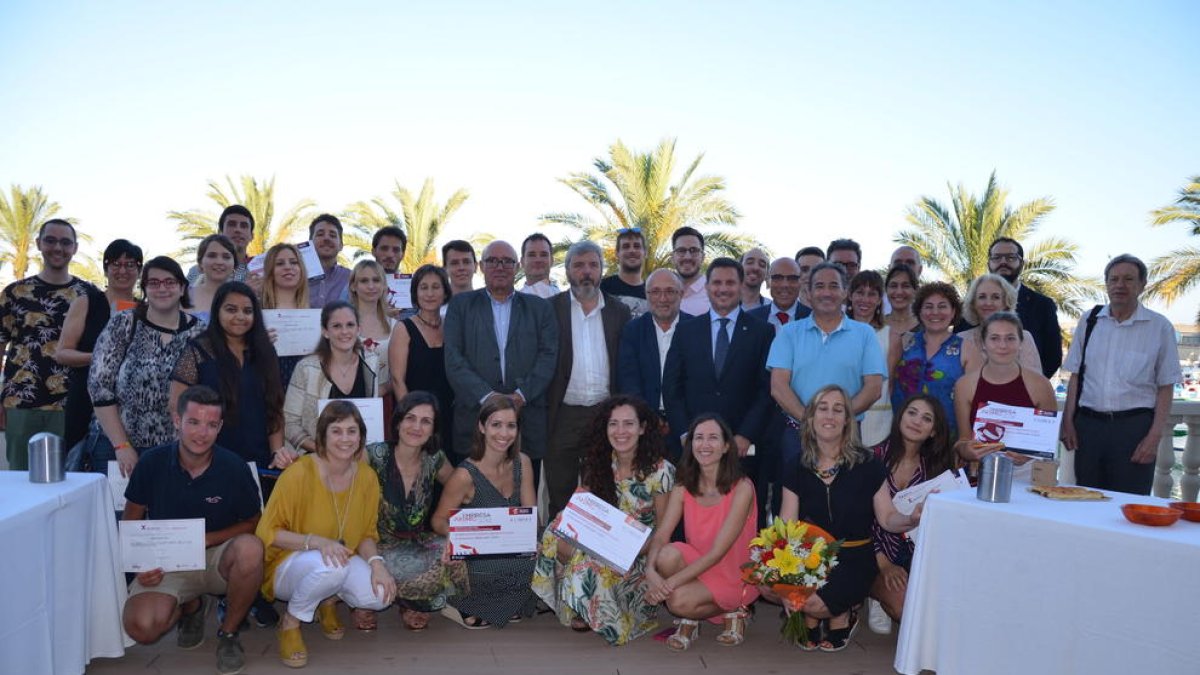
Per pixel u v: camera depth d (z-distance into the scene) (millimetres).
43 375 5438
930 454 4469
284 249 5254
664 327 5461
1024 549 3438
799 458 4508
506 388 5258
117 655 3900
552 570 4594
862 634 4578
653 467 4656
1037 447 4098
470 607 4531
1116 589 3160
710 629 4641
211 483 4070
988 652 3557
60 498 3496
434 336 5504
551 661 4129
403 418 4402
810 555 3959
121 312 4520
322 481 4184
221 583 4074
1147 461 5215
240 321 4395
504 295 5422
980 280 5391
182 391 4328
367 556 4277
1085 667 3246
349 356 4820
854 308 5375
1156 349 5160
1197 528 3217
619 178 24766
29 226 35938
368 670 3980
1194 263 25328
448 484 4617
